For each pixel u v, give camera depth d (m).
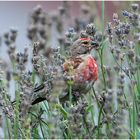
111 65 12.53
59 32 12.59
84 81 11.16
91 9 14.04
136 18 10.56
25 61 10.05
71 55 11.53
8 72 10.52
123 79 9.37
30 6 21.75
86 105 9.57
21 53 10.07
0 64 10.26
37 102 10.58
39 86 10.35
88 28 11.09
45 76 10.14
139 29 10.62
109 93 8.93
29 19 12.23
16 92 9.81
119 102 9.38
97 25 13.90
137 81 10.83
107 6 16.58
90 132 9.47
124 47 10.16
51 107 9.00
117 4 14.46
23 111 9.13
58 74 8.82
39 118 10.23
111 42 10.34
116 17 10.43
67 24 13.47
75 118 9.15
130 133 9.60
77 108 9.21
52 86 9.78
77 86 11.11
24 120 9.11
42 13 12.09
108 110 8.98
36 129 10.29
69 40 11.06
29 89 9.63
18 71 9.98
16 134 9.51
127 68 10.10
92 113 10.73
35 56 10.34
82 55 11.62
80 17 12.94
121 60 10.15
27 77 9.96
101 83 12.12
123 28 10.20
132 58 10.02
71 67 9.78
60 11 12.83
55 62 10.02
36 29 11.65
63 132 9.55
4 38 10.41
